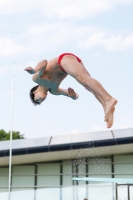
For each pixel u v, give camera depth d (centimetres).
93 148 3475
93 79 962
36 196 3759
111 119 948
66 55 1011
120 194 3450
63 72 1050
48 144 3519
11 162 3719
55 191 3719
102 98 955
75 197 3625
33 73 1004
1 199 3766
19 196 3756
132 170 3634
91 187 3581
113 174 3669
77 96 1175
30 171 3809
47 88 1105
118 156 3697
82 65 1012
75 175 3712
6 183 3800
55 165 3791
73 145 3472
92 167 3691
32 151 3503
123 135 3503
